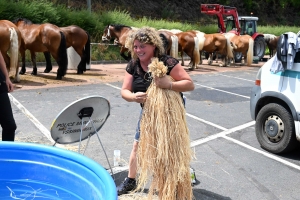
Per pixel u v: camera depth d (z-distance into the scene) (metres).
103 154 5.07
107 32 15.05
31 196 2.26
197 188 4.14
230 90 11.00
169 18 29.83
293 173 4.72
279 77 5.18
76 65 14.04
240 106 8.82
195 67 16.56
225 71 16.17
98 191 2.05
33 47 11.36
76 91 9.67
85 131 3.75
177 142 3.16
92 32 19.05
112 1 27.67
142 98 3.21
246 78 14.05
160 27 22.42
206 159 5.09
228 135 6.34
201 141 5.92
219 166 4.85
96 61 17.66
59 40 10.95
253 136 6.32
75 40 12.45
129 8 27.91
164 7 30.97
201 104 8.87
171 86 3.16
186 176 3.25
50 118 6.87
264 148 5.58
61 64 11.19
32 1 17.47
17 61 9.84
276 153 5.38
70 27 12.42
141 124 3.23
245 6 37.91
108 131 6.19
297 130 4.96
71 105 3.39
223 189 4.16
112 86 10.77
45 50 11.40
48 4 17.84
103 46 18.52
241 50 18.81
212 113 7.97
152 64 3.10
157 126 3.12
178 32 17.83
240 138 6.18
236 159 5.14
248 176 4.57
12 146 2.41
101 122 3.82
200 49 17.11
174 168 3.14
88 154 5.04
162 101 3.13
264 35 22.36
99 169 2.13
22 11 16.23
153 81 3.22
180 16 31.25
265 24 37.78
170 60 3.27
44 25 11.06
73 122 3.54
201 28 25.30
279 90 5.14
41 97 8.69
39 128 6.21
